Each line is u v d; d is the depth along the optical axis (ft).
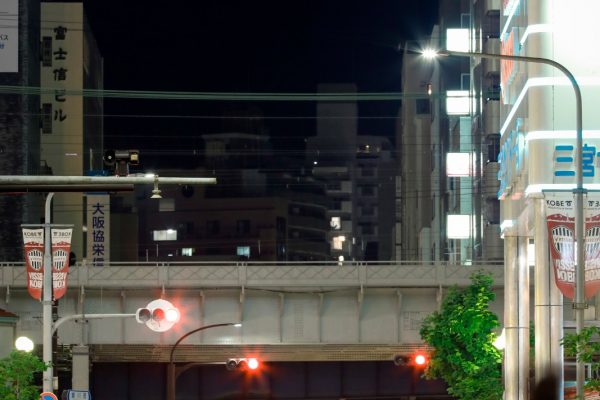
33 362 177.17
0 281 293.23
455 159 509.35
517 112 216.95
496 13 445.37
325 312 303.07
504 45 239.30
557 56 202.08
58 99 544.62
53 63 544.21
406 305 301.84
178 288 298.97
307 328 302.86
